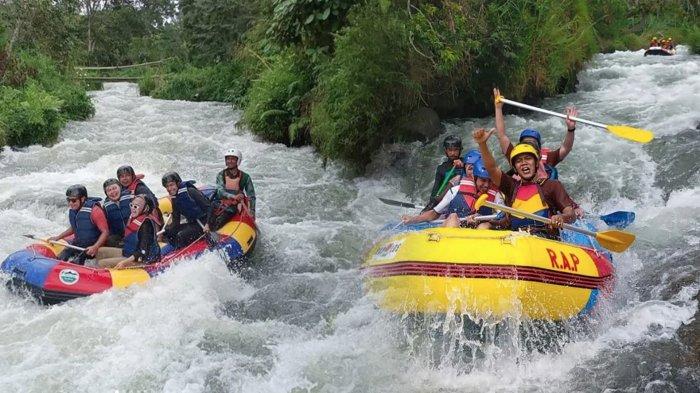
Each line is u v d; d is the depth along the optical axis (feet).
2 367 15.93
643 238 21.70
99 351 16.62
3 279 20.17
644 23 83.20
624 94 38.19
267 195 30.83
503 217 19.22
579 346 15.98
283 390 15.10
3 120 40.24
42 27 64.44
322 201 30.17
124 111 57.16
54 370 15.75
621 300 18.10
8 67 49.42
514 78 35.22
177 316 18.56
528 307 15.43
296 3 33.63
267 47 39.09
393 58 30.99
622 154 28.19
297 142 40.16
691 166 25.76
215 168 36.32
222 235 23.39
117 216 22.67
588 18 44.42
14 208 29.32
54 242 21.80
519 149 17.99
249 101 49.55
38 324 18.07
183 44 96.27
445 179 23.11
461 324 15.70
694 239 20.93
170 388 15.03
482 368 15.64
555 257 16.25
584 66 45.65
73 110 50.37
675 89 37.60
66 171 35.96
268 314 19.76
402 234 18.89
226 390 15.03
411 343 16.43
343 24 33.99
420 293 16.05
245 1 70.08
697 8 77.97
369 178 32.71
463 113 36.19
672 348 15.20
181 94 71.87
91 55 121.90
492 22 34.35
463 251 16.06
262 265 23.53
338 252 24.47
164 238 23.67
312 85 39.17
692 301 17.04
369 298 18.45
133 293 19.67
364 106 31.14
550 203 18.43
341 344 17.21
